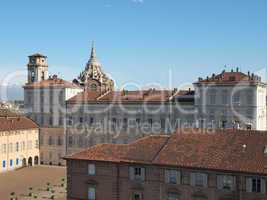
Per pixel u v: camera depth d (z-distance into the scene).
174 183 72.62
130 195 76.00
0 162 126.94
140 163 74.62
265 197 65.69
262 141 72.81
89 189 79.25
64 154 138.75
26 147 137.50
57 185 110.62
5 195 100.00
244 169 66.94
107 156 78.81
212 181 69.69
